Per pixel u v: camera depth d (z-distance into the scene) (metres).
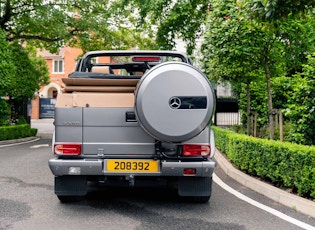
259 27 8.73
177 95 4.83
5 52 17.75
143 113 4.82
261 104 15.12
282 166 6.43
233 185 7.46
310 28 9.22
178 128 4.84
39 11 20.30
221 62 10.94
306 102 8.61
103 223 4.89
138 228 4.69
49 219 5.06
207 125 4.98
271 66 10.89
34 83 22.89
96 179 5.81
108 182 5.52
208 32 10.12
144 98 4.82
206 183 5.65
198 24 20.95
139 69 7.95
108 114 5.28
